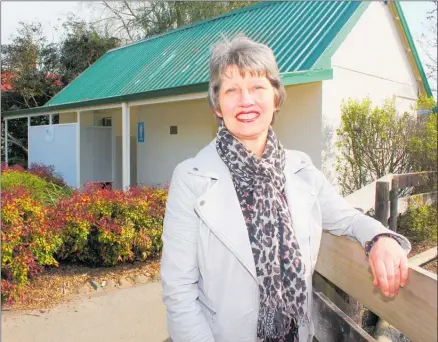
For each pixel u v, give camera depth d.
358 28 8.94
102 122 14.45
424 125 7.14
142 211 5.82
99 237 5.52
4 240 4.46
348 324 1.91
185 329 1.61
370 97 9.26
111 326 4.23
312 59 7.87
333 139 8.33
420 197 5.99
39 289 5.07
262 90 1.77
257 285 1.65
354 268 1.74
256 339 1.70
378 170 7.54
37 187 8.64
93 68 16.27
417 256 5.31
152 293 5.09
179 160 11.52
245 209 1.71
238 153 1.73
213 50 1.83
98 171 13.25
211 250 1.65
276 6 10.80
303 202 1.80
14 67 20.88
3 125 20.61
